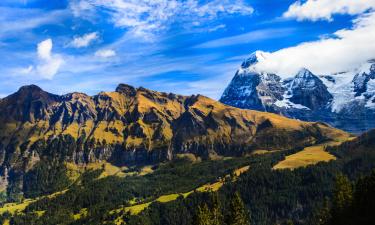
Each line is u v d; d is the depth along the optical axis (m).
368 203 159.38
